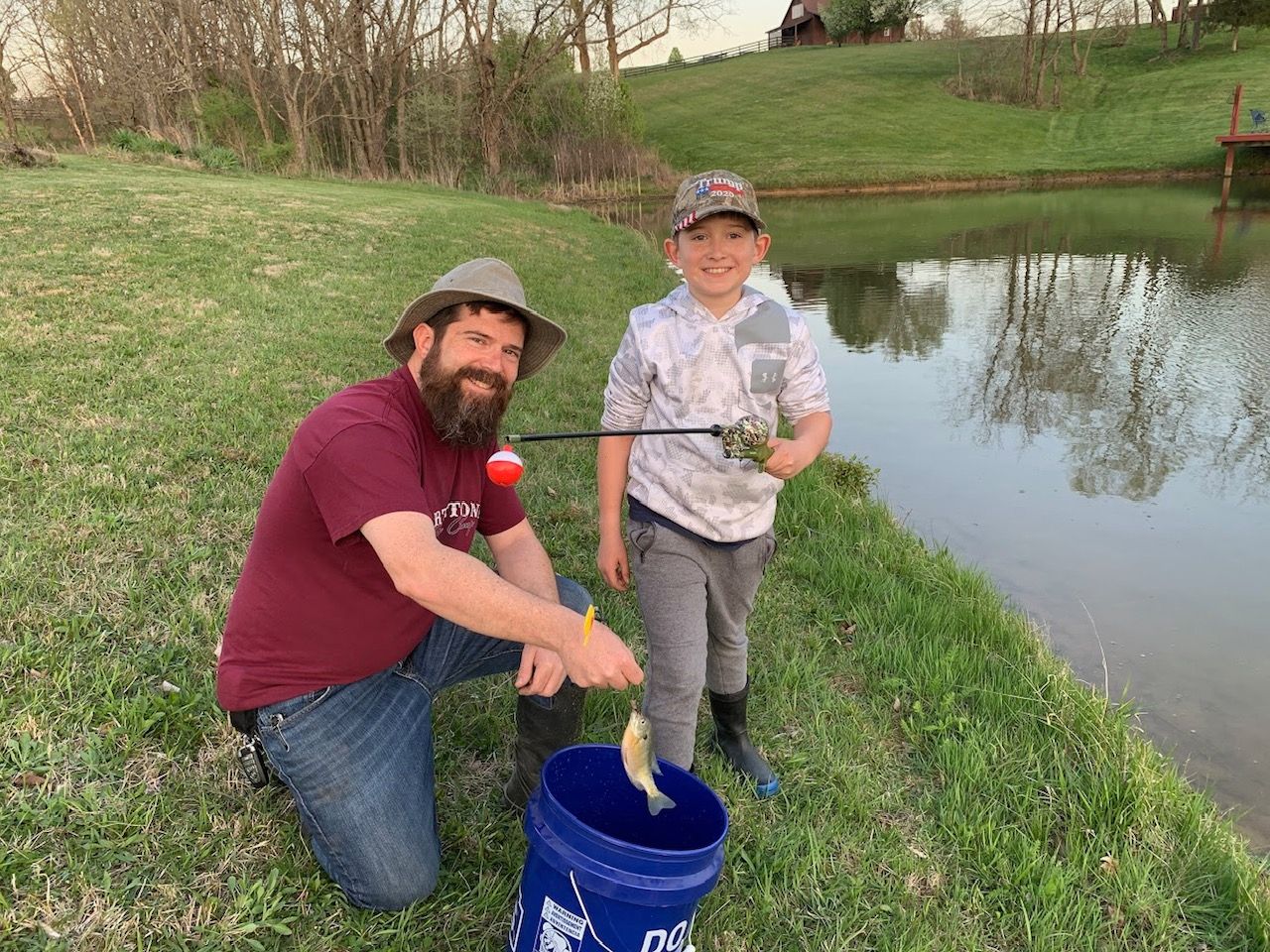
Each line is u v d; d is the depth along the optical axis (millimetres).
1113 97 49250
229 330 6789
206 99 31297
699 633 2557
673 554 2566
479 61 31125
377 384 2139
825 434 2643
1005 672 3529
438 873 2221
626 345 2672
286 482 2051
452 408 2100
